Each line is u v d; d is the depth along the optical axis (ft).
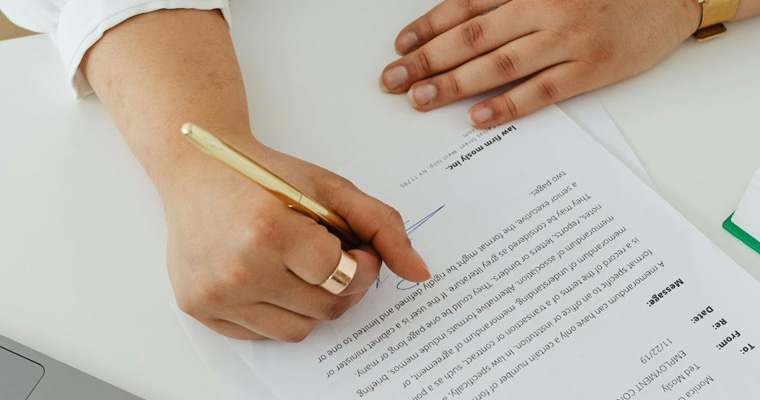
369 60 2.19
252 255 1.58
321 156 2.01
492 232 1.84
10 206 2.00
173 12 2.08
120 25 2.05
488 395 1.62
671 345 1.64
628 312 1.68
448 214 1.88
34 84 2.21
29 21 2.12
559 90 2.01
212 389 1.70
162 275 1.86
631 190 1.86
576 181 1.89
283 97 2.13
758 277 1.73
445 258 1.82
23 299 1.86
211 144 1.27
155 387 1.71
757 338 1.63
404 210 1.90
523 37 2.06
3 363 1.75
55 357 1.76
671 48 2.08
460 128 2.03
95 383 1.71
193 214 1.73
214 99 1.96
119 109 2.01
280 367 1.71
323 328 1.75
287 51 2.23
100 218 1.96
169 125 1.91
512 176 1.92
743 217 1.75
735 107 2.00
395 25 2.27
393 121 2.07
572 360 1.64
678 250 1.75
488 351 1.68
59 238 1.94
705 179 1.89
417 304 1.76
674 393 1.58
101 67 2.04
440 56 2.09
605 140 1.97
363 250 1.74
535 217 1.85
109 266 1.88
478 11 2.17
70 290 1.86
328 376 1.69
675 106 2.02
